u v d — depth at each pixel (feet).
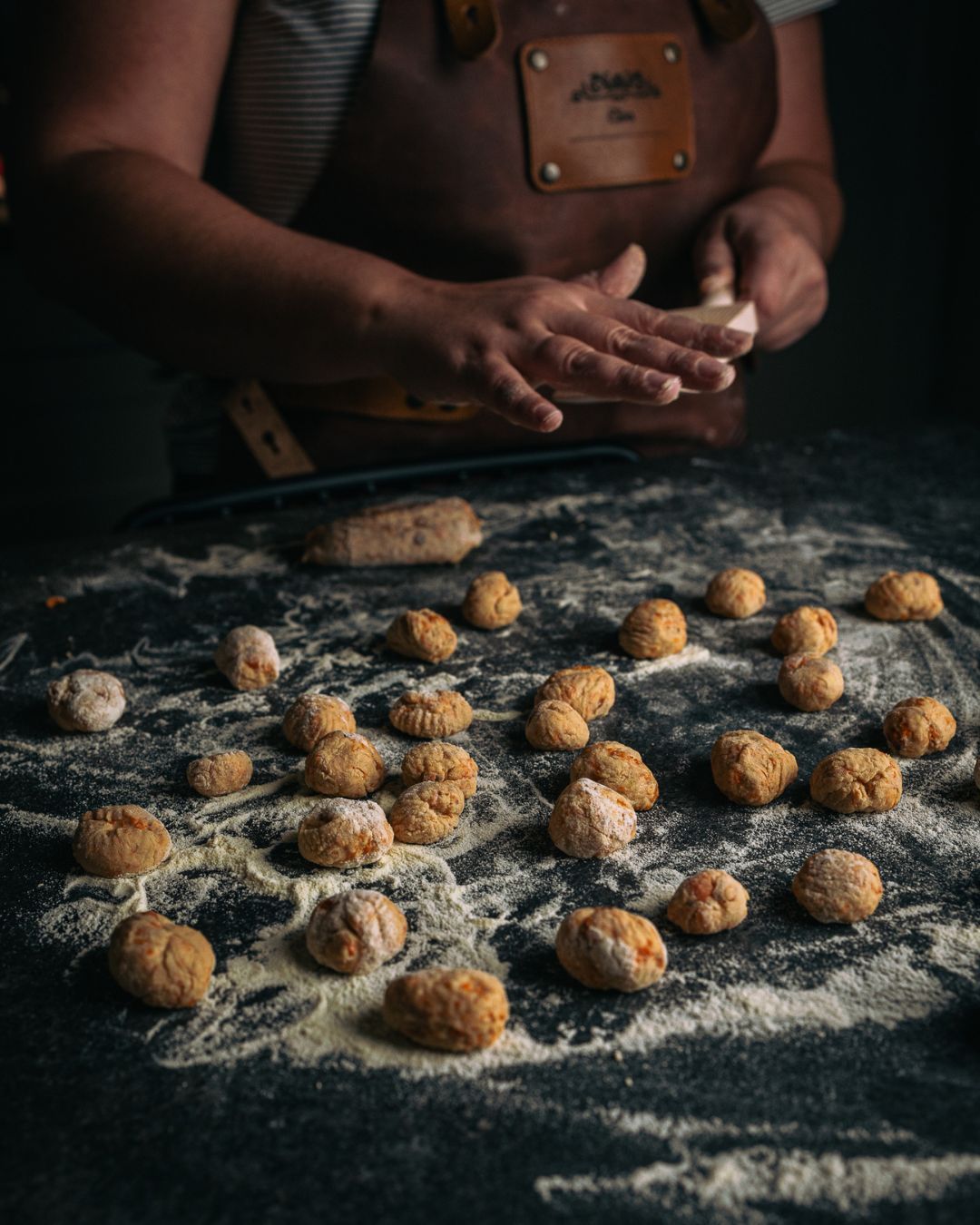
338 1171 1.19
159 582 2.28
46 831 1.67
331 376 2.43
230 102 2.69
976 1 5.41
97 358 5.29
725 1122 1.23
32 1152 1.22
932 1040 1.32
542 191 2.65
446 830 1.64
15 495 5.33
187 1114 1.26
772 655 2.04
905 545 2.35
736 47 2.77
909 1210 1.15
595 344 2.03
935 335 6.07
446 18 2.46
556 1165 1.19
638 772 1.68
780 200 2.86
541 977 1.42
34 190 2.49
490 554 2.37
